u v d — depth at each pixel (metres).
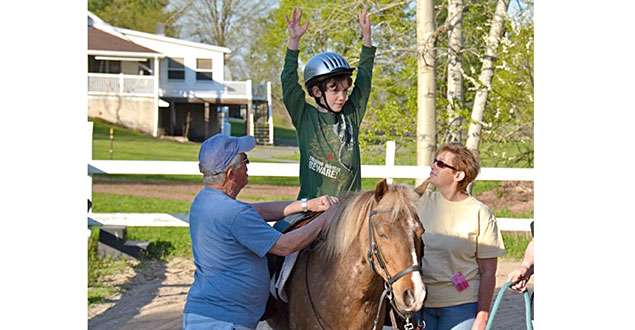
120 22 46.66
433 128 10.34
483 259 3.76
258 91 36.72
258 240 3.34
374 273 3.32
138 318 6.66
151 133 33.38
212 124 36.72
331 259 3.45
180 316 6.73
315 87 3.98
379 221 3.14
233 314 3.39
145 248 9.45
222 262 3.40
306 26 4.12
